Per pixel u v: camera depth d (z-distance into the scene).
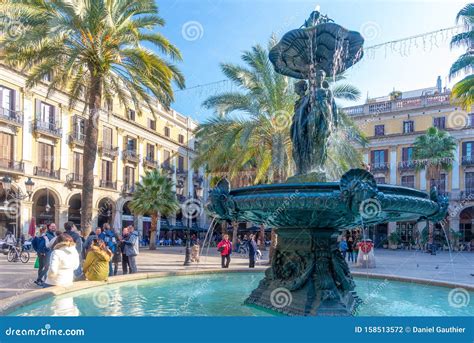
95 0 12.35
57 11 12.73
